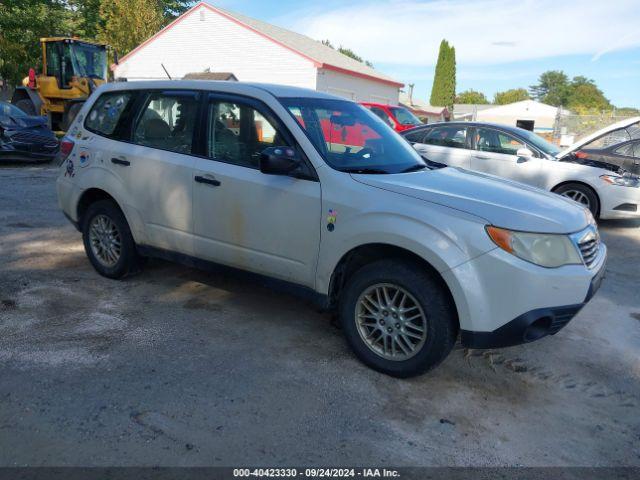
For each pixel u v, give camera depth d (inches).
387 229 139.6
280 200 158.2
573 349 175.0
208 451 114.3
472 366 159.2
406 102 1686.8
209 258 178.5
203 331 170.2
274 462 112.3
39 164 517.0
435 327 137.8
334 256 149.9
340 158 160.7
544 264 132.8
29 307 179.9
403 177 156.3
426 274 139.1
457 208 137.4
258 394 136.6
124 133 197.9
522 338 133.3
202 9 1011.3
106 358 149.9
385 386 144.3
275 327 175.8
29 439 114.7
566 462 118.9
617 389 151.5
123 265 202.2
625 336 187.8
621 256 290.5
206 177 172.1
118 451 112.5
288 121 161.2
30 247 246.1
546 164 351.3
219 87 177.5
